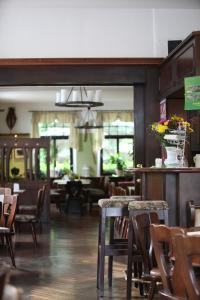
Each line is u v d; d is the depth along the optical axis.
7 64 9.59
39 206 9.21
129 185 13.38
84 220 13.66
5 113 19.45
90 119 18.20
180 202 5.86
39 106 19.53
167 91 8.95
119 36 9.80
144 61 9.65
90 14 9.80
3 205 7.27
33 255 8.12
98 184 18.22
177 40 9.59
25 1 9.36
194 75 7.23
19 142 12.61
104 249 5.61
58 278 6.44
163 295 3.39
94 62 9.64
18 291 1.81
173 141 6.22
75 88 15.10
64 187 16.72
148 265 4.41
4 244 9.12
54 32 9.74
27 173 13.00
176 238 2.96
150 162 9.63
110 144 19.92
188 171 5.77
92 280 6.34
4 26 9.70
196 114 7.88
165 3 9.52
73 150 19.83
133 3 9.51
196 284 2.90
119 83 9.71
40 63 9.59
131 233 5.20
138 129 9.90
